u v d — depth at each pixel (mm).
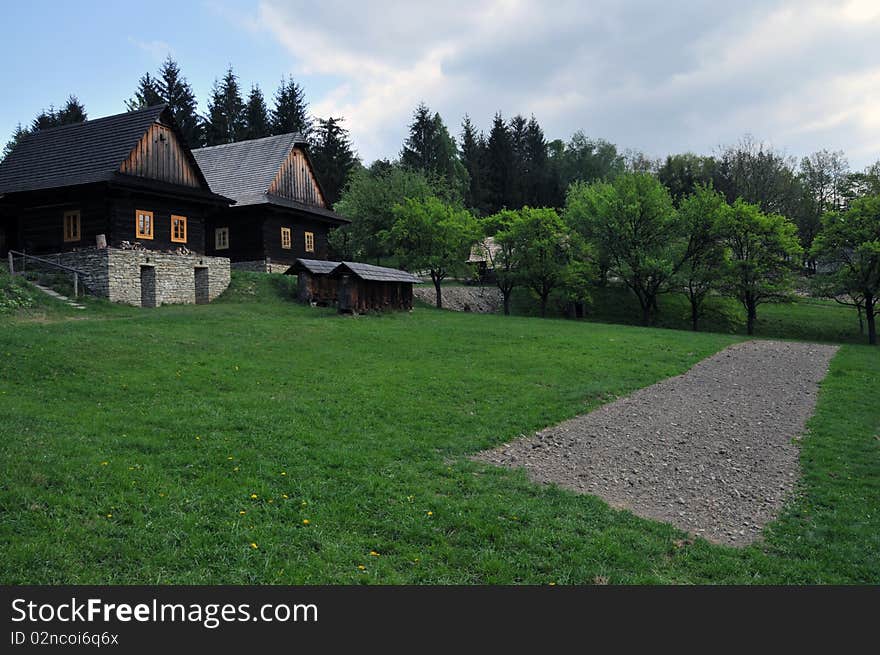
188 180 34562
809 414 17406
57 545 7113
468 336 27406
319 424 12922
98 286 28016
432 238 46094
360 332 25578
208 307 29922
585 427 14883
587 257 49219
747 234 44125
